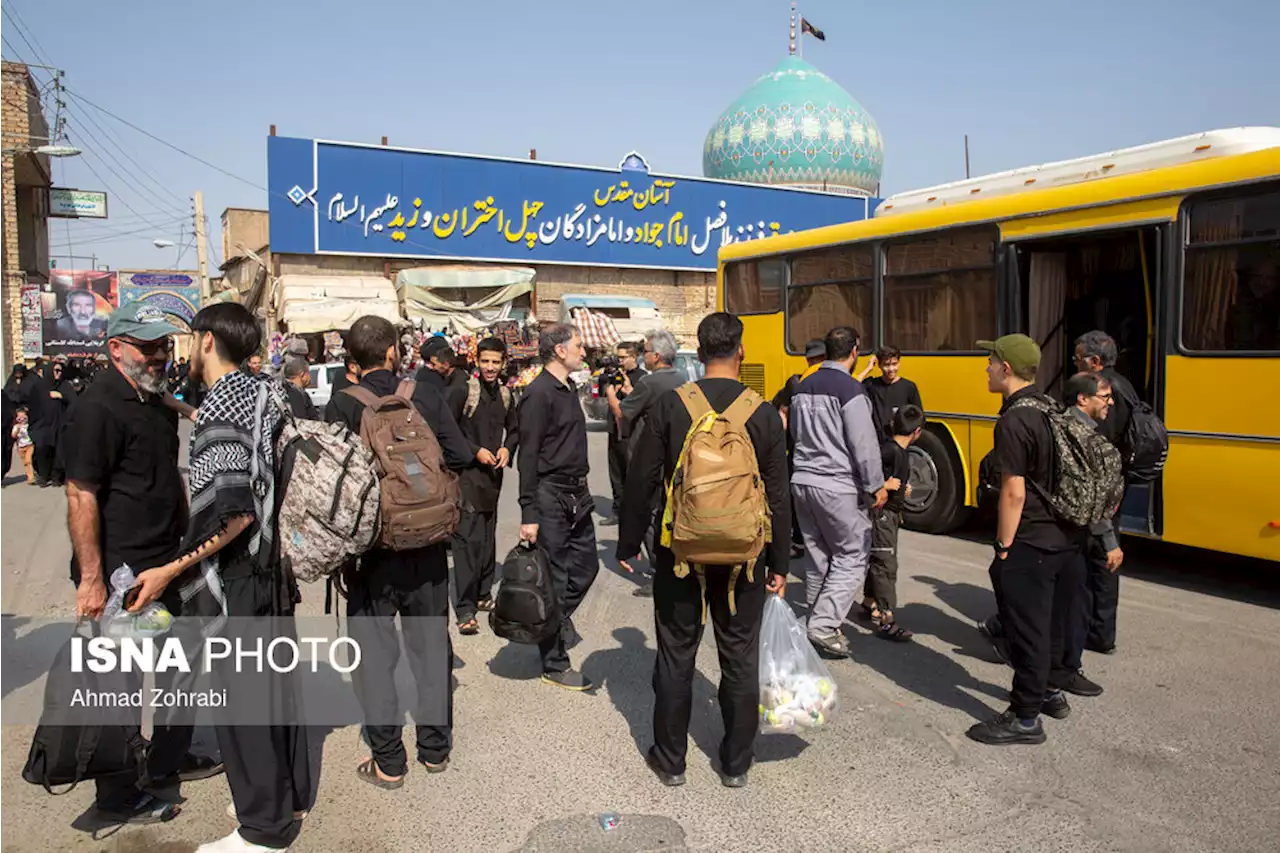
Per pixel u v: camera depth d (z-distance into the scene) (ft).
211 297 118.42
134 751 11.34
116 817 11.60
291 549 10.82
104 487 10.82
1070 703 15.19
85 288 125.08
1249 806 11.84
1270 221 20.08
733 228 99.14
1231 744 13.65
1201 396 21.21
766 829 11.35
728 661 12.15
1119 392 16.69
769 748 13.64
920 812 11.75
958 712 14.96
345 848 11.02
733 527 11.05
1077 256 26.14
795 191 102.83
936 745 13.71
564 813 11.76
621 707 15.17
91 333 121.19
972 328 26.91
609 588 22.79
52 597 22.68
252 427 10.65
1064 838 11.12
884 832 11.28
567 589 17.13
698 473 11.23
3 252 87.66
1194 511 21.44
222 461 10.33
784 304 33.96
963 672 16.79
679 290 97.60
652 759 12.88
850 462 16.84
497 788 12.44
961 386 27.17
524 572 14.88
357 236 81.51
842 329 17.26
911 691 15.88
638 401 21.99
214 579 10.60
